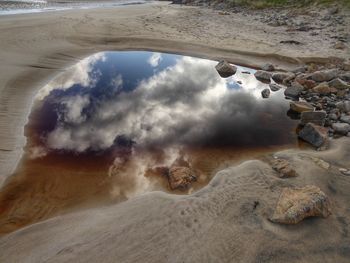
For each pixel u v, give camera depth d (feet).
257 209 21.35
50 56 56.95
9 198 23.66
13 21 75.77
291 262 17.33
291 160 28.14
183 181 25.26
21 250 18.40
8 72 46.78
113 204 23.07
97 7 130.11
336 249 18.13
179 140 34.17
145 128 36.86
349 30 77.56
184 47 68.33
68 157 29.68
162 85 51.21
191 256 17.69
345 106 38.96
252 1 126.21
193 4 157.58
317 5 100.32
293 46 68.90
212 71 58.18
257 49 67.62
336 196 22.81
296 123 38.63
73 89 46.19
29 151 30.17
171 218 20.67
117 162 29.25
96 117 38.83
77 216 21.67
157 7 136.05
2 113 35.99
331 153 29.25
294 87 47.03
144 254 17.84
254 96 47.78
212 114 41.45
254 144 33.40
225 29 84.79
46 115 37.68
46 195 24.18
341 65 56.39
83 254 17.83
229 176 25.66
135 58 61.98
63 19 83.41
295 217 19.56
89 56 60.59
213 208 21.62
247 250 18.04
